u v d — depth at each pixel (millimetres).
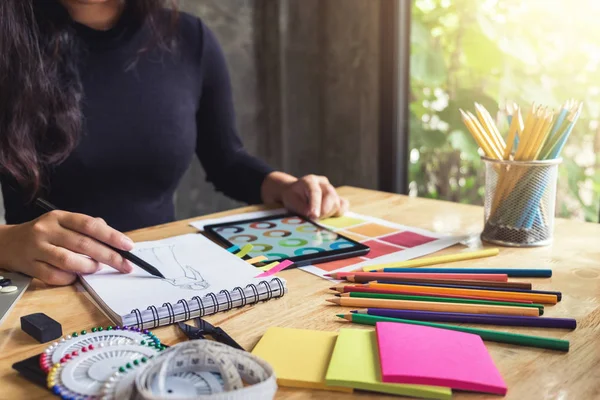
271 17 2133
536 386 452
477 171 2021
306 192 989
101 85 1181
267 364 418
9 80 1003
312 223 925
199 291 627
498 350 511
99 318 595
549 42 1798
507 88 1910
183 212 2053
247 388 382
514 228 808
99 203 1200
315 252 776
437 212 1002
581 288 656
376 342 511
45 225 708
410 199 1096
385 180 2068
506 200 802
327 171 2293
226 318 591
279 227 905
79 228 705
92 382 439
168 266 713
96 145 1167
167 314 573
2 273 712
